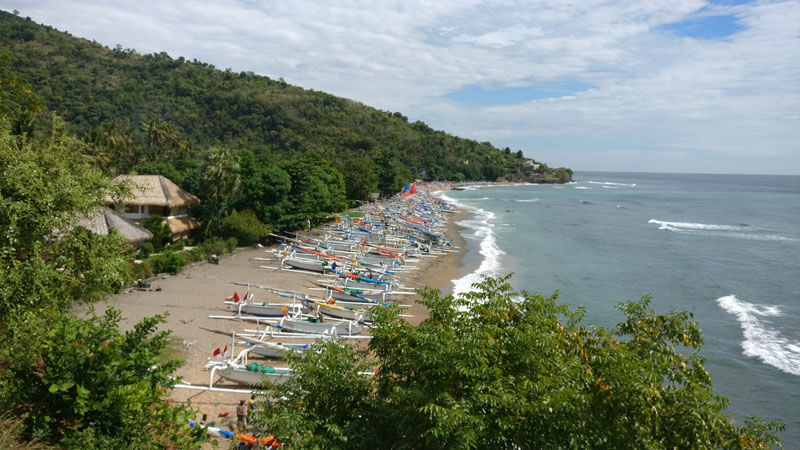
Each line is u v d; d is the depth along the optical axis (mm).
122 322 29391
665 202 159500
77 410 10461
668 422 9539
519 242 73000
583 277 51062
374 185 119938
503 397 8141
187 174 67312
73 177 14141
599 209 129500
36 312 11961
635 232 85625
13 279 11359
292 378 10852
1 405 10461
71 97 181250
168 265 41594
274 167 65312
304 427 9102
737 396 25625
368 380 10531
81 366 11109
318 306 34031
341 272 45469
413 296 42125
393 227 80000
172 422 12320
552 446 8375
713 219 110125
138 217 52000
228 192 55469
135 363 11914
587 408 8836
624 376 8945
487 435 8297
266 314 32781
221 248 51062
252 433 17766
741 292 46125
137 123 185000
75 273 14203
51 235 13695
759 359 30250
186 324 30172
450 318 10656
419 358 9234
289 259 48250
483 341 9078
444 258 60281
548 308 11547
